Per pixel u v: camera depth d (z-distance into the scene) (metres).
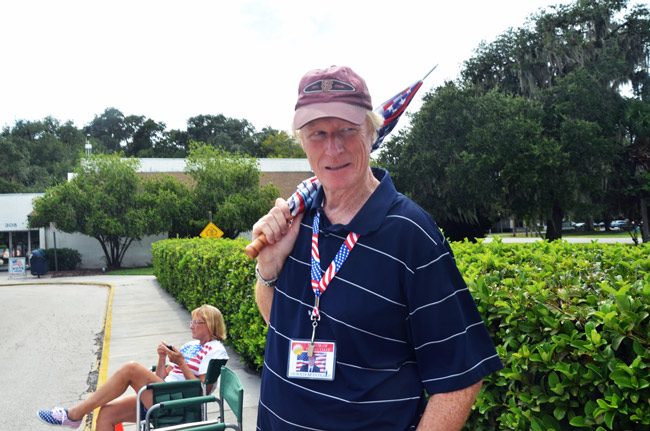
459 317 1.46
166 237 34.00
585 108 25.94
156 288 18.89
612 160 25.78
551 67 28.89
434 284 1.46
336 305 1.51
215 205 32.06
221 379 3.73
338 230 1.58
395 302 1.48
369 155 1.65
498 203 27.75
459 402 1.43
